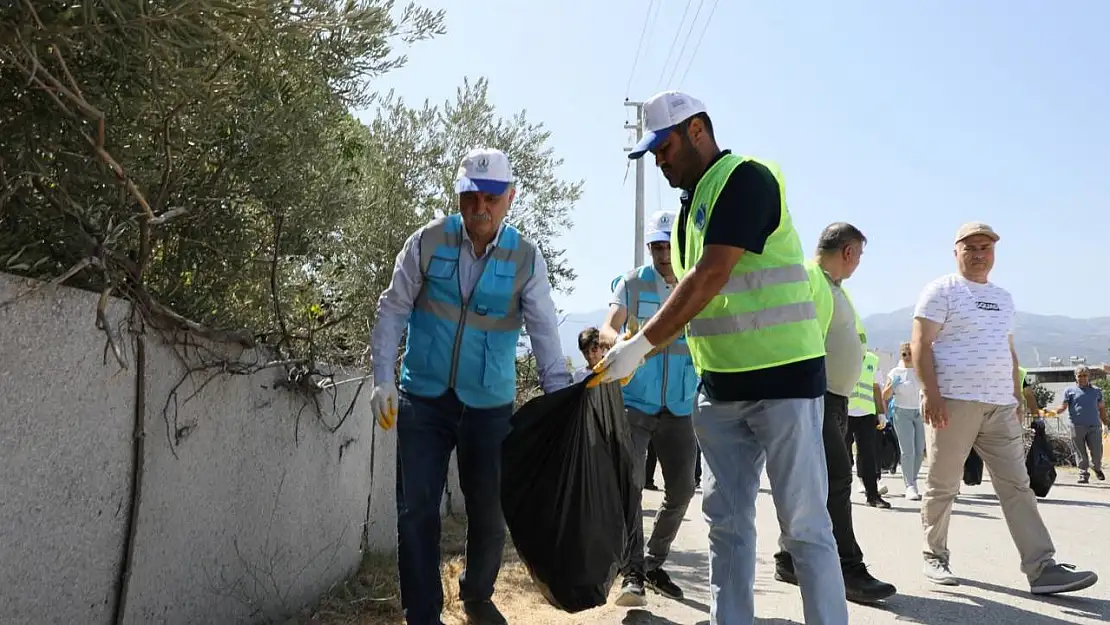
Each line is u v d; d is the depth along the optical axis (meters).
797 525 3.58
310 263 5.75
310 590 4.69
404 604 3.85
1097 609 4.98
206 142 3.70
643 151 3.64
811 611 3.56
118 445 3.03
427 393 4.02
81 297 2.83
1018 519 5.38
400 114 7.86
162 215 3.23
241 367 3.86
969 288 5.59
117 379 3.02
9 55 2.57
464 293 4.02
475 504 4.11
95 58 2.83
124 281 3.12
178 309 3.75
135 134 3.34
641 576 4.87
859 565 5.20
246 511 3.98
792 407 3.56
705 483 3.87
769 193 3.44
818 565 3.56
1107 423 16.89
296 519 4.51
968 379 5.49
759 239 3.39
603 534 3.69
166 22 2.64
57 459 2.73
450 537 6.75
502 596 5.11
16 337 2.55
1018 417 5.52
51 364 2.70
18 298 2.55
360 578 5.30
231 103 3.72
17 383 2.56
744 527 3.76
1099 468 14.39
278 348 4.33
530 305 4.14
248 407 3.98
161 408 3.30
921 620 4.77
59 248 2.99
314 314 5.30
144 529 3.21
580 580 3.68
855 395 10.00
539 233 8.88
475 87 8.21
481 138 8.23
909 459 11.09
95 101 2.91
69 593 2.80
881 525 8.41
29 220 2.92
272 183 4.03
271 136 3.94
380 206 6.97
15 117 2.83
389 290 4.09
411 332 4.11
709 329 3.69
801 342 3.59
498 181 3.94
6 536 2.53
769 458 3.63
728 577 3.74
